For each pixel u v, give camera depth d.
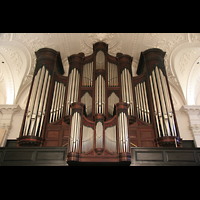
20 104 9.54
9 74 9.54
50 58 9.15
